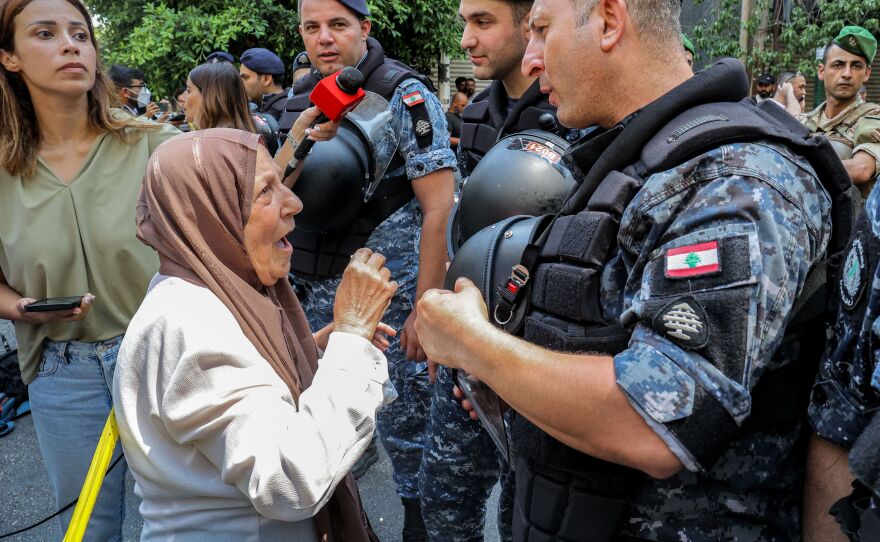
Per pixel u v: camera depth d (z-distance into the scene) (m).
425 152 2.32
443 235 2.31
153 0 9.27
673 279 1.01
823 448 1.12
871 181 3.89
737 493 1.13
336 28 2.40
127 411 1.21
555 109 1.95
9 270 1.97
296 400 1.27
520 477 1.34
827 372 1.07
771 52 8.83
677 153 1.07
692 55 3.31
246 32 8.82
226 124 3.19
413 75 2.40
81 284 1.96
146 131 2.04
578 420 1.04
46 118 1.93
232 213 1.26
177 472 1.21
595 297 1.17
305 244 2.49
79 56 1.86
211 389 1.14
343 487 1.40
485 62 2.14
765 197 1.00
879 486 0.90
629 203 1.12
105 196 1.96
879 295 0.94
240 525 1.23
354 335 1.27
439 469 2.10
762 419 1.11
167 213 1.25
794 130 1.20
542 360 1.09
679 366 0.98
